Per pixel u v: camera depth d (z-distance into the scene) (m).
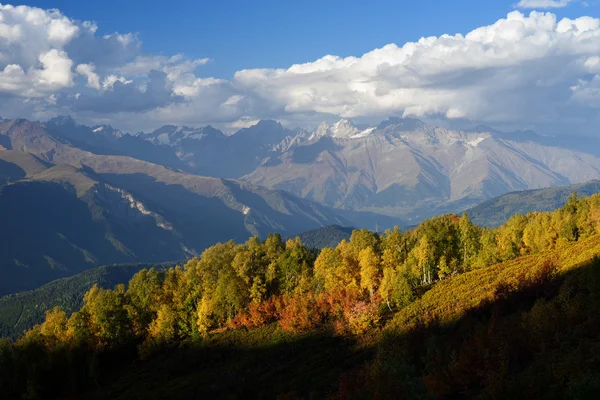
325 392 60.66
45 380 94.12
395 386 39.00
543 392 36.28
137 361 105.38
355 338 83.19
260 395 69.75
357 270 106.81
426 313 76.25
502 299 68.94
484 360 43.44
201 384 81.75
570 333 44.66
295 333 96.69
